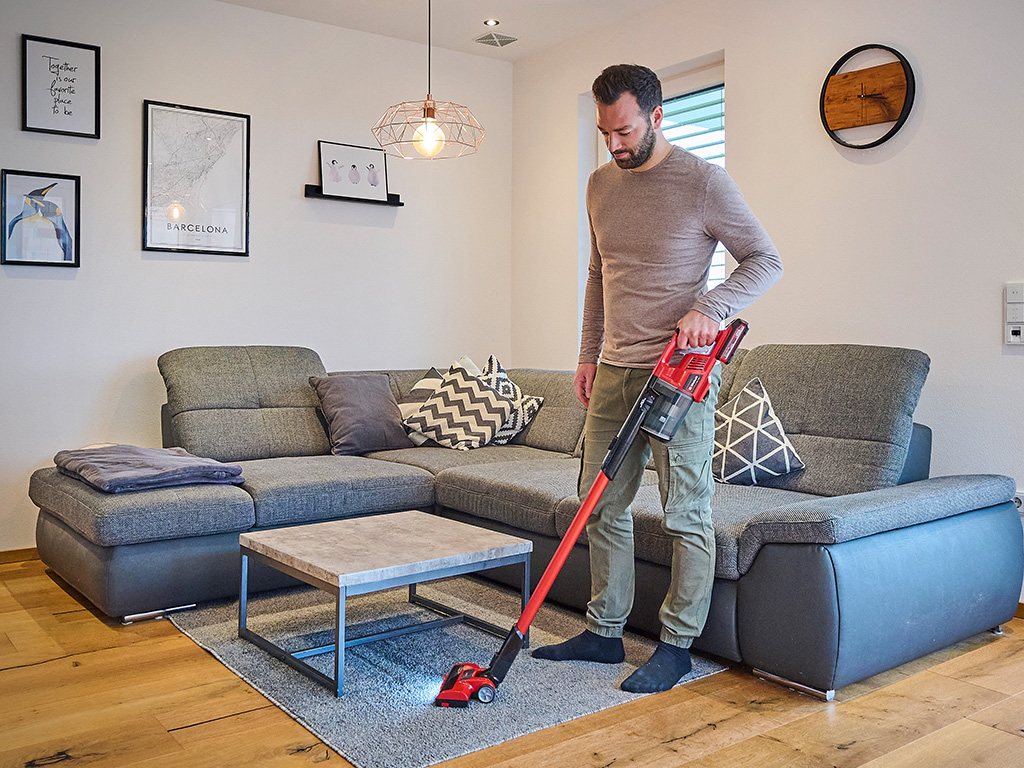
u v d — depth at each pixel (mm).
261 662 2381
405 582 2229
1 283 3545
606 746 1896
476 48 4645
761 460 2895
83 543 2830
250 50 4078
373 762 1813
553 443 3873
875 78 3141
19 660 2412
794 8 3436
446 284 4734
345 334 4410
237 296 4098
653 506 2549
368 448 3820
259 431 3658
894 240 3133
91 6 3691
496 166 4879
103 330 3773
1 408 3564
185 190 3934
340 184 4324
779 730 1984
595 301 2545
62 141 3652
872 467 2715
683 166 2170
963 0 2918
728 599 2312
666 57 3990
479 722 2006
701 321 2062
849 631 2111
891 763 1824
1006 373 2844
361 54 4383
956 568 2436
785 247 3490
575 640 2412
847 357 2955
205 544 2848
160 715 2055
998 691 2236
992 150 2857
